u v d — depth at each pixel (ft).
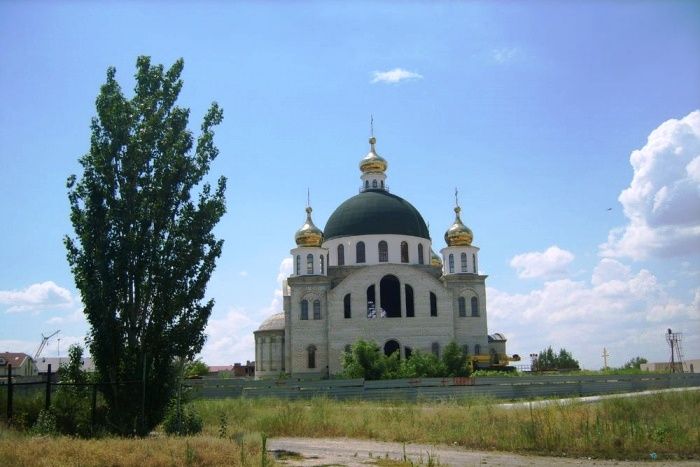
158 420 114.93
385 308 332.60
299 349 306.35
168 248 117.70
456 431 106.52
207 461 78.64
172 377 115.85
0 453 78.02
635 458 84.58
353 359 258.16
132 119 120.47
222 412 137.39
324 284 311.88
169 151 120.78
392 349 305.94
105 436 103.91
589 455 87.25
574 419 108.37
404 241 333.83
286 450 96.37
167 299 115.75
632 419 109.91
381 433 112.57
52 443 85.92
